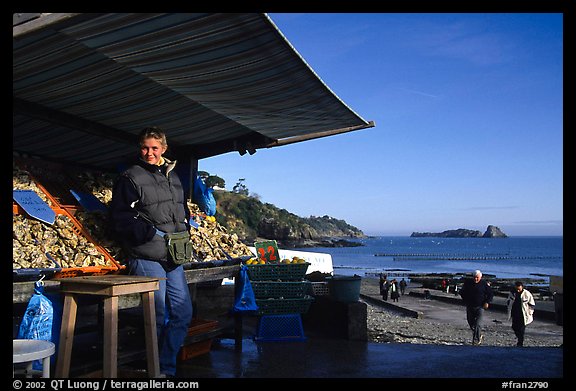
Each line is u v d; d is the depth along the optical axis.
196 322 4.98
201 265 4.60
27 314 3.21
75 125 4.81
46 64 3.52
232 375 4.16
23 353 2.68
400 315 23.67
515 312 12.27
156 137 3.82
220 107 4.71
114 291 3.00
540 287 41.97
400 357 5.00
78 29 2.86
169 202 3.85
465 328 19.16
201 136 5.93
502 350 5.42
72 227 4.02
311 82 3.94
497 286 44.84
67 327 3.11
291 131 5.78
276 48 3.28
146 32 2.96
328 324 6.23
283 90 4.12
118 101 4.46
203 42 3.14
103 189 4.95
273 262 6.09
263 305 5.54
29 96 4.18
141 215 3.72
